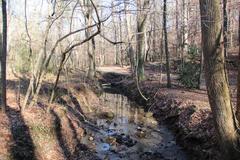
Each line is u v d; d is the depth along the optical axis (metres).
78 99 21.23
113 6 10.69
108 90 32.22
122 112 21.28
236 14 32.38
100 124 17.97
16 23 25.77
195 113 14.79
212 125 12.40
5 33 12.21
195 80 22.33
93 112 20.77
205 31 8.52
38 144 11.28
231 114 8.77
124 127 17.50
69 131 14.23
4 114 12.45
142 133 15.66
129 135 15.92
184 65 23.53
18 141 10.58
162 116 18.64
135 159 12.80
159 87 23.66
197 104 16.11
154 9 18.05
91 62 31.05
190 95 19.28
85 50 38.00
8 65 26.17
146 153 13.27
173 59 37.62
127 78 33.72
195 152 12.28
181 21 28.67
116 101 25.70
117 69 44.69
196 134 13.10
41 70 14.25
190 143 13.20
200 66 21.98
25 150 10.34
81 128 15.92
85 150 13.34
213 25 8.39
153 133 16.11
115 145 14.40
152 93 23.08
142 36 26.44
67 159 11.74
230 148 8.79
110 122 18.44
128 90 29.12
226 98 8.67
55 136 12.73
